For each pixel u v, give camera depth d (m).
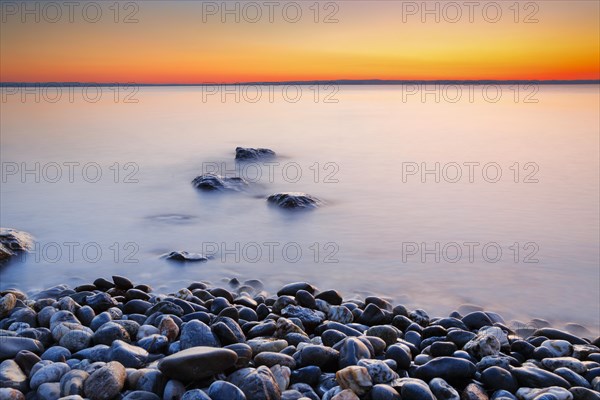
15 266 8.20
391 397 4.02
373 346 5.00
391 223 10.90
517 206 12.32
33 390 4.11
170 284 7.46
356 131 29.48
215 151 21.69
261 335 5.28
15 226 10.57
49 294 6.80
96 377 3.99
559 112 43.84
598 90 114.38
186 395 3.81
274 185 14.80
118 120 37.34
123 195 13.59
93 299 6.10
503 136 26.41
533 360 5.02
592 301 6.94
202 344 4.74
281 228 10.52
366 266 8.29
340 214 11.65
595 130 28.77
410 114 43.41
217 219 11.21
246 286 7.29
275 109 51.88
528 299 7.01
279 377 4.28
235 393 3.84
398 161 19.28
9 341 4.64
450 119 37.47
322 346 4.74
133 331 5.22
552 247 9.21
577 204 12.44
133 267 8.20
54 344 5.06
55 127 31.81
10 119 38.03
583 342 5.50
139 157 20.20
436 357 4.89
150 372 4.11
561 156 19.92
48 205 12.49
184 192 13.90
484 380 4.43
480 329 5.66
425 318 6.13
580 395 4.20
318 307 6.22
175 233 10.16
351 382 4.16
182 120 37.44
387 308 6.57
